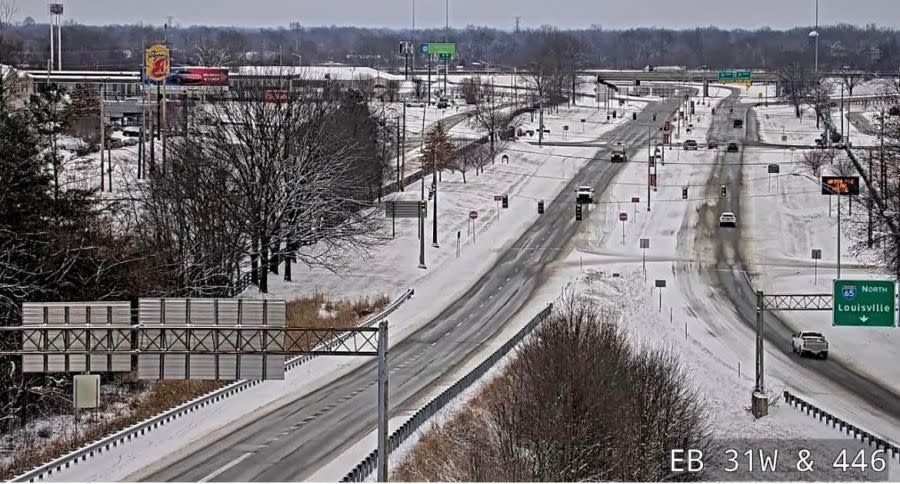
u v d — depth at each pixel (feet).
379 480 133.28
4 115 205.98
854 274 325.83
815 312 293.43
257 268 285.43
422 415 174.50
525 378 181.37
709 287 315.99
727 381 229.04
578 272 326.44
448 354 234.99
